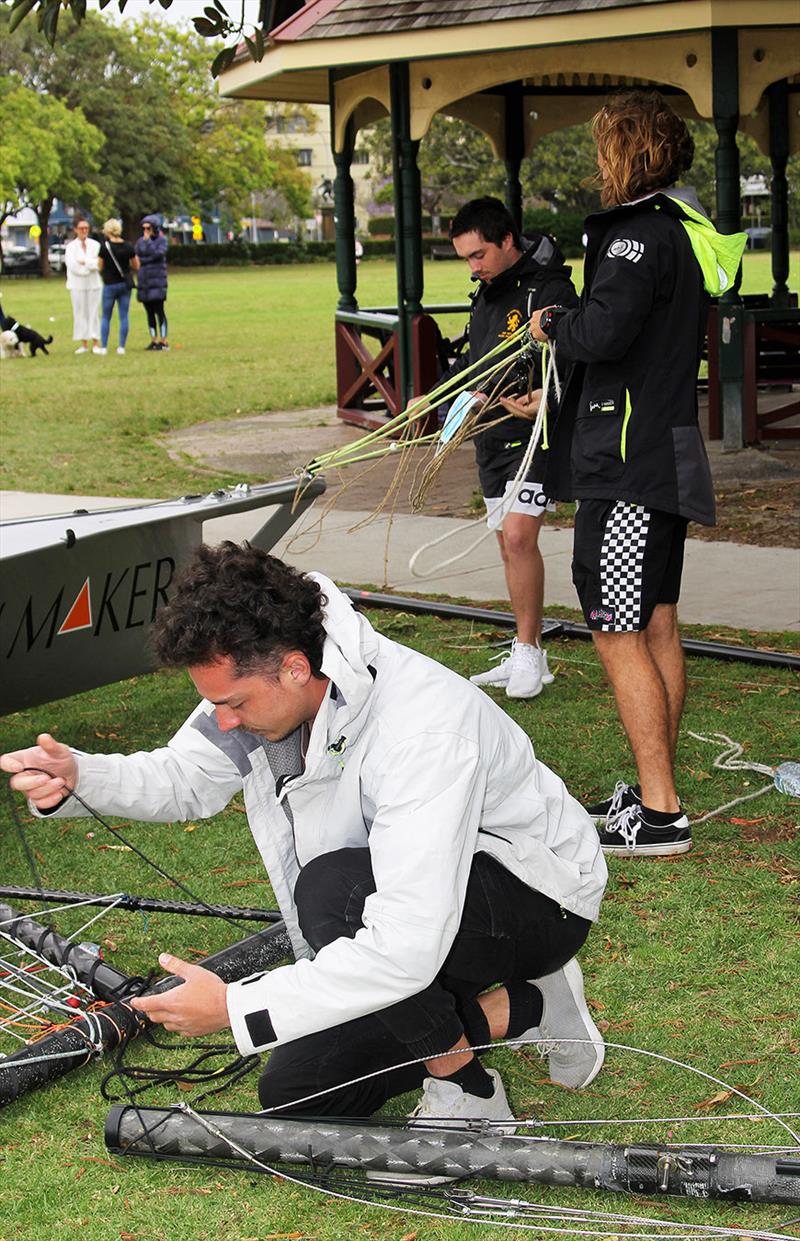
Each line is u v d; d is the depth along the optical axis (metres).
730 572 7.44
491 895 2.61
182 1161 2.73
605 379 3.88
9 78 62.03
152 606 4.91
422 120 11.64
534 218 48.78
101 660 4.83
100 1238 2.53
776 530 8.37
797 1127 2.78
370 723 2.44
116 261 21.52
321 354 20.88
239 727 2.44
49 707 5.66
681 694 4.18
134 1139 2.73
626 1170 2.53
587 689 5.58
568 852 2.71
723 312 10.88
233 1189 2.67
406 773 2.40
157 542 4.84
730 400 11.01
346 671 2.35
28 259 68.50
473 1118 2.65
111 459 11.95
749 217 59.16
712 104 10.12
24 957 3.54
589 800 4.47
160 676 6.04
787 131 13.98
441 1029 2.56
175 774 2.81
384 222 81.19
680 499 3.86
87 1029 3.07
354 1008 2.36
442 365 12.50
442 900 2.34
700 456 3.91
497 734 2.57
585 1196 2.61
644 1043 3.09
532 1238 2.51
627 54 10.41
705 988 3.31
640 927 3.62
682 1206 2.57
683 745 4.92
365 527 8.86
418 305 12.20
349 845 2.61
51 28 5.07
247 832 4.32
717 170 10.35
